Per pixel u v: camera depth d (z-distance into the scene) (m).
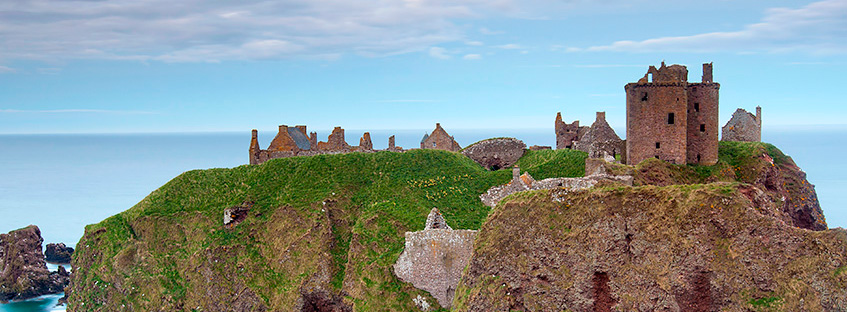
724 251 53.12
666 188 56.56
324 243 83.75
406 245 74.69
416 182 94.00
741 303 51.81
